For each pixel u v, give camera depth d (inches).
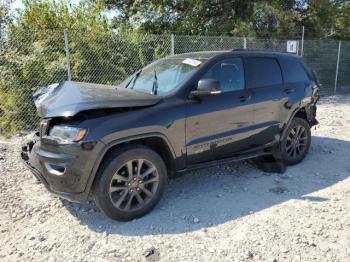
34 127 327.6
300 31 643.5
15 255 130.4
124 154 147.0
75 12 386.6
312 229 142.9
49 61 338.0
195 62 181.2
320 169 215.8
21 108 324.8
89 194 143.9
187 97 165.6
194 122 165.6
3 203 169.6
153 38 414.0
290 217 152.9
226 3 606.5
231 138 182.1
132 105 150.0
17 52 330.0
